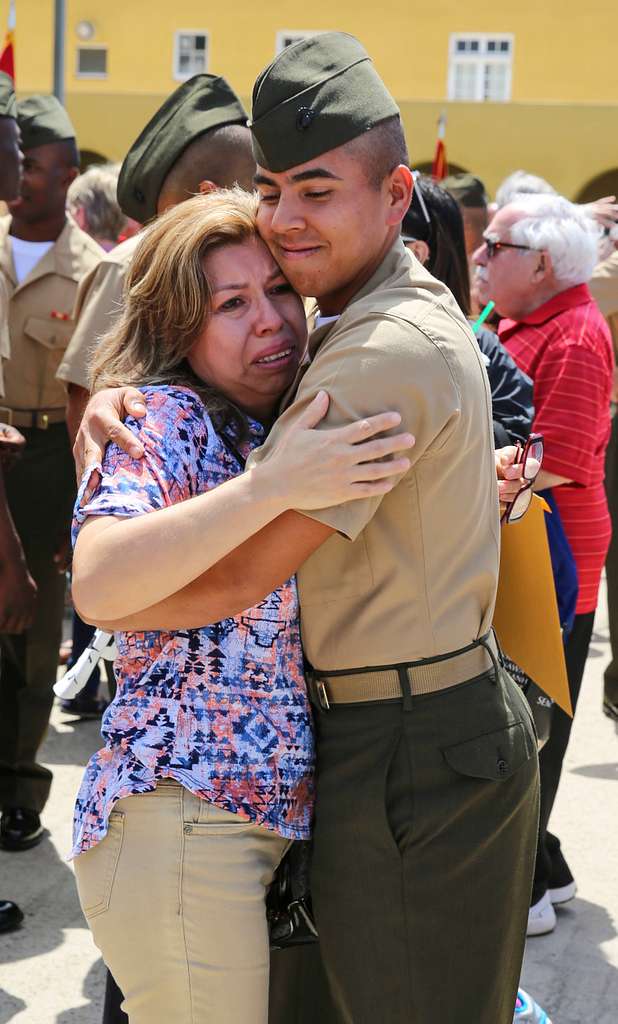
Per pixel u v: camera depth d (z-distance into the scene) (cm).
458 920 186
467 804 182
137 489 171
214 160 290
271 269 187
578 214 329
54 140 393
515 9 1883
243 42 1917
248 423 189
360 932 186
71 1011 297
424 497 175
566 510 333
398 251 184
